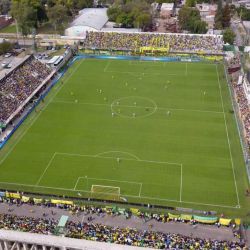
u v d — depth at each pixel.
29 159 80.19
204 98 108.62
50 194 69.94
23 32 164.50
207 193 70.38
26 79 113.12
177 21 187.62
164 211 66.12
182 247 55.72
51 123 94.62
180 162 79.12
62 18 176.75
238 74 123.19
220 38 146.75
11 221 61.06
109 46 148.12
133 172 76.00
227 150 83.25
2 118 93.38
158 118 97.19
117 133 90.06
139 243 56.62
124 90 114.38
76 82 119.69
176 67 133.25
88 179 73.94
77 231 59.09
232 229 61.69
